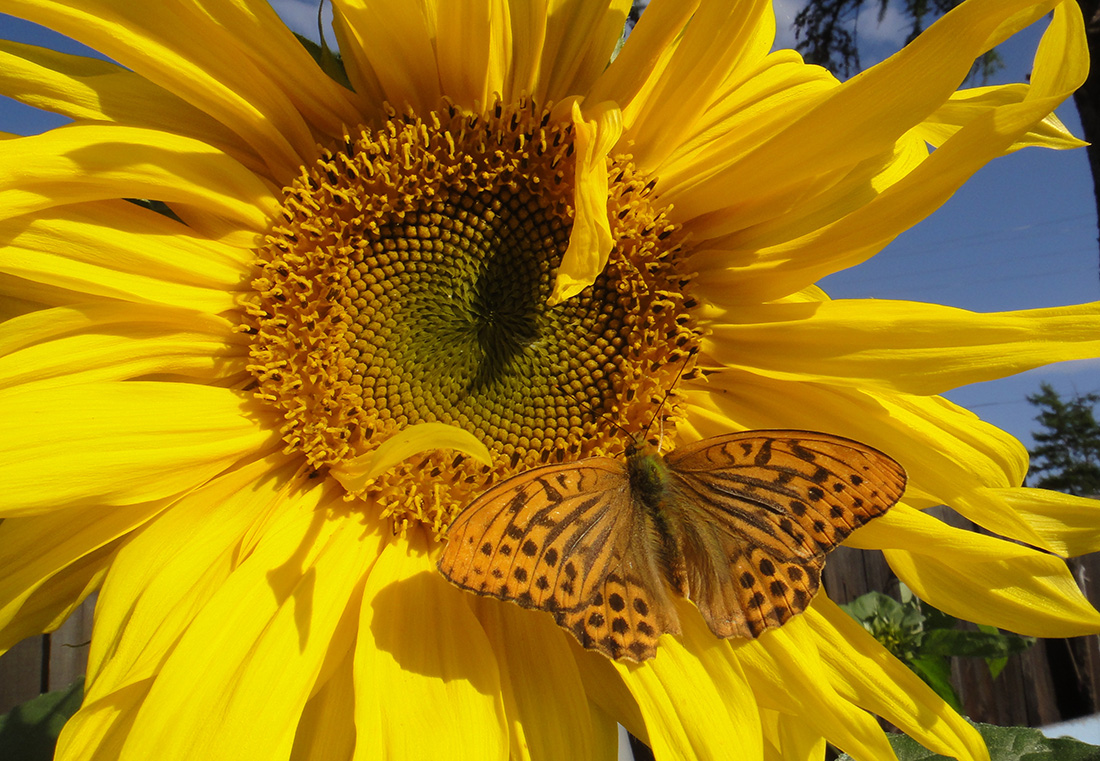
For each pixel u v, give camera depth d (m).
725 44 0.11
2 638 0.09
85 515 0.09
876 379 0.11
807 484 0.10
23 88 0.09
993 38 0.10
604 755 0.10
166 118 0.10
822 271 0.11
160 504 0.10
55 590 0.09
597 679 0.11
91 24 0.09
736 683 0.10
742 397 0.12
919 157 0.12
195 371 0.10
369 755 0.08
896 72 0.10
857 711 0.10
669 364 0.12
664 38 0.11
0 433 0.08
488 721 0.09
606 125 0.10
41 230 0.09
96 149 0.09
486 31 0.11
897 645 0.22
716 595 0.10
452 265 0.12
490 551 0.09
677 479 0.11
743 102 0.12
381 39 0.11
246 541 0.10
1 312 0.09
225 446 0.10
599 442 0.13
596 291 0.13
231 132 0.11
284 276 0.11
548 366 0.13
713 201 0.12
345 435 0.11
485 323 0.13
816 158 0.11
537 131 0.12
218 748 0.08
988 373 0.10
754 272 0.12
